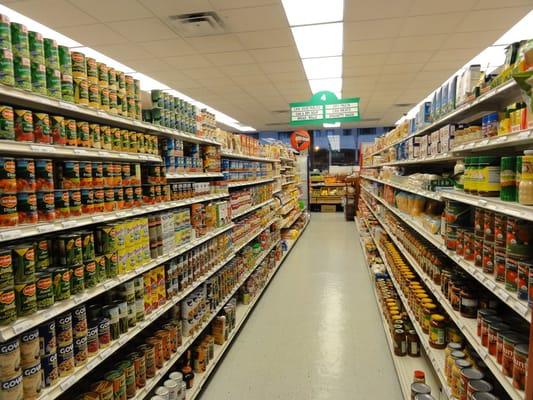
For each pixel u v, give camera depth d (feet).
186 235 8.79
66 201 5.17
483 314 5.66
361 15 14.92
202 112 10.16
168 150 8.28
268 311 13.70
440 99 8.46
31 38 4.62
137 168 6.91
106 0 13.16
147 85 25.70
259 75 23.66
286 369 9.67
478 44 18.37
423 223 10.00
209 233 10.16
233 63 20.97
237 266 12.55
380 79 24.99
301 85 26.45
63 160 5.63
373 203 24.66
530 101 4.17
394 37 17.34
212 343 9.63
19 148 4.32
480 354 5.36
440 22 15.64
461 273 7.53
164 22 15.20
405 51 19.26
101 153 5.81
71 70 5.28
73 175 5.30
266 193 18.48
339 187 47.42
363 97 30.76
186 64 20.86
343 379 9.16
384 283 14.11
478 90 6.18
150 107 8.41
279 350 10.70
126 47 17.92
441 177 8.63
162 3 13.53
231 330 11.13
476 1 13.79
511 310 6.05
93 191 5.70
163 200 7.82
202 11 14.30
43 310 4.59
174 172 8.41
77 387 6.30
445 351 7.29
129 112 6.68
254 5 13.93
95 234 5.87
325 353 10.47
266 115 39.50
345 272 18.88
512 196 4.83
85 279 5.38
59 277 4.87
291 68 22.18
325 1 13.80
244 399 8.41
